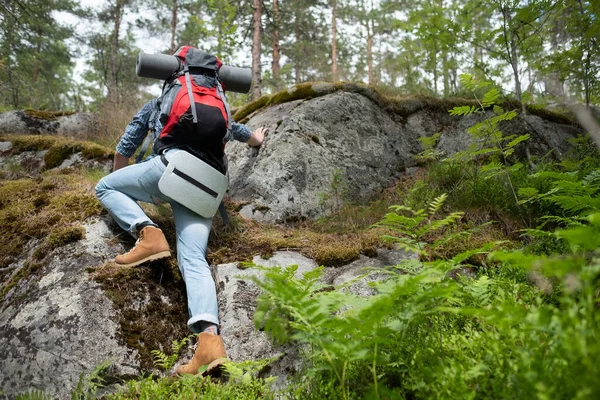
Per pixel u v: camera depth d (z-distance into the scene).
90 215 3.16
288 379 2.07
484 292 2.02
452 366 1.47
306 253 3.16
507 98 5.41
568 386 1.13
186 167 2.82
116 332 2.45
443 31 5.07
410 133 5.15
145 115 3.14
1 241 3.14
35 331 2.37
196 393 2.07
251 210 3.97
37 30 13.57
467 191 3.73
